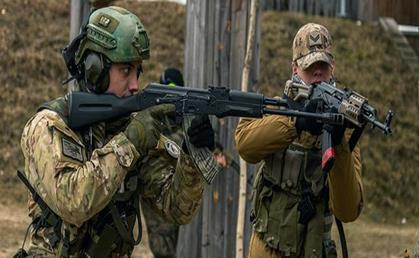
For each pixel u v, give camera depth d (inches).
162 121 160.1
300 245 204.5
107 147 153.3
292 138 199.8
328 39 204.8
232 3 300.7
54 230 160.2
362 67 783.7
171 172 169.6
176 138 184.1
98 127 161.8
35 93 709.3
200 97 159.8
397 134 737.0
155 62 740.7
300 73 204.2
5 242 484.1
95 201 150.4
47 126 156.3
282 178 204.2
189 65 307.0
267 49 765.3
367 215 653.3
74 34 333.1
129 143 154.1
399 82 781.9
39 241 162.4
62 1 800.9
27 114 692.1
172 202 167.0
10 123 681.6
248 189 291.3
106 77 159.9
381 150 721.0
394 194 690.2
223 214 301.7
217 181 300.0
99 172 150.6
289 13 815.7
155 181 168.7
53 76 728.3
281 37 781.9
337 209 200.8
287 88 190.7
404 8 832.3
